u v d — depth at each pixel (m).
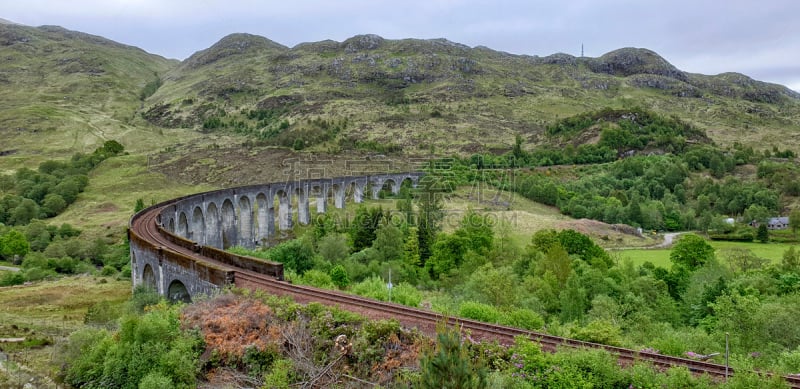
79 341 24.11
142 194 124.31
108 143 166.38
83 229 95.94
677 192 118.44
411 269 60.31
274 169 142.00
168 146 194.50
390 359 21.03
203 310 26.09
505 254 64.50
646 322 37.72
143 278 40.31
